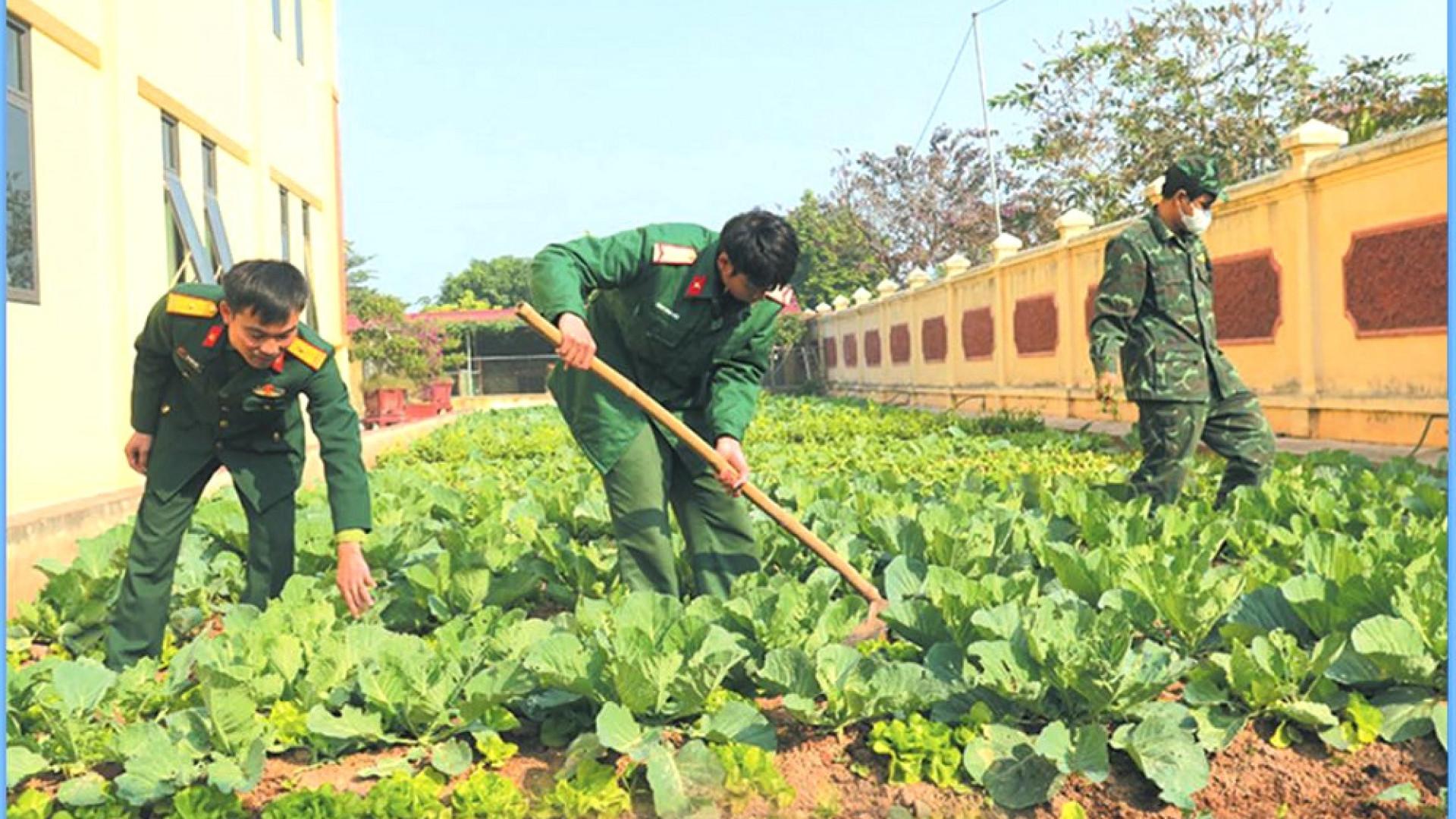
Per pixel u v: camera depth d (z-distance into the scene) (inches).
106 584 218.5
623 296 191.8
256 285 169.3
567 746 149.0
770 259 178.2
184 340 179.8
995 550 229.3
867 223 2155.5
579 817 129.8
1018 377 894.4
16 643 207.2
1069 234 783.1
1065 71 1306.6
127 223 420.2
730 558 204.4
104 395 402.3
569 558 225.9
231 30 587.5
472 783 131.8
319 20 805.2
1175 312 275.6
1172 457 279.1
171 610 225.0
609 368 183.6
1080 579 188.9
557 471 456.8
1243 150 1192.2
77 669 154.6
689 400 202.2
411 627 208.5
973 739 138.8
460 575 202.2
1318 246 526.0
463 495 343.0
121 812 130.9
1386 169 475.8
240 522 272.8
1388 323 480.7
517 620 170.6
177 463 191.5
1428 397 458.9
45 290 362.6
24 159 354.6
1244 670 145.7
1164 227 276.1
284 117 698.2
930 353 1131.3
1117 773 137.4
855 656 150.9
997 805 131.7
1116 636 145.1
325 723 143.6
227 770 133.3
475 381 2095.2
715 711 148.6
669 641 151.6
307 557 238.4
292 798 128.3
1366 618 161.6
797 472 413.4
